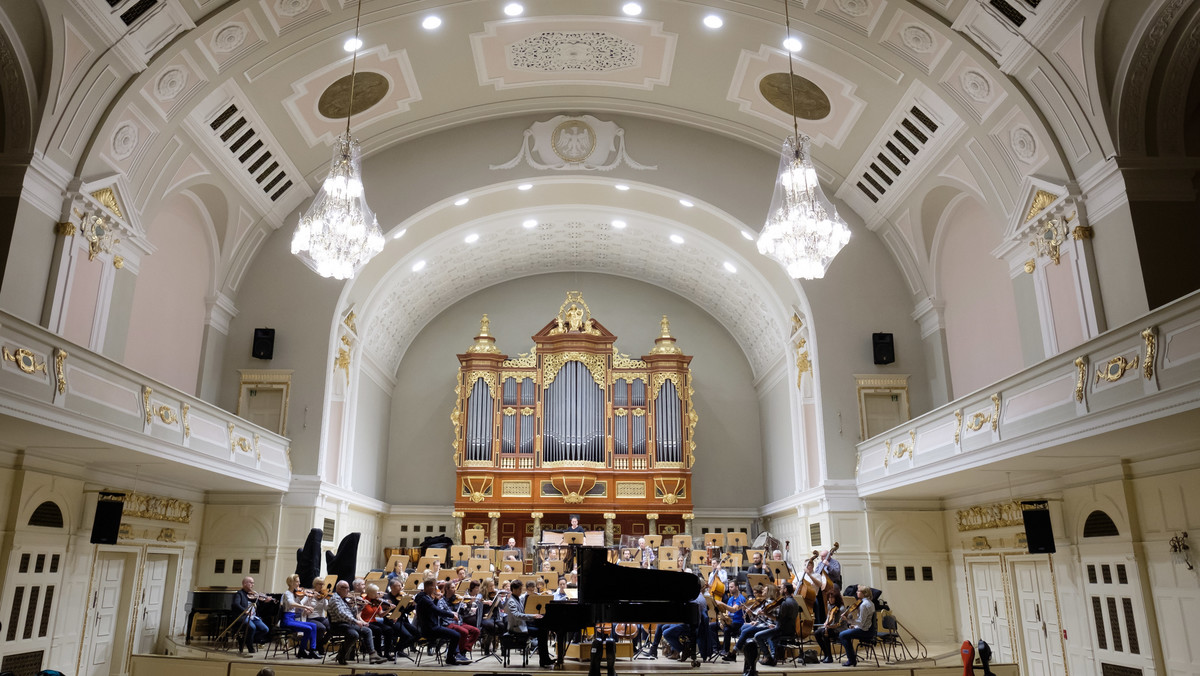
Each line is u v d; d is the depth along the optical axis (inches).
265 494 636.1
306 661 459.5
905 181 633.0
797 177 414.6
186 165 565.0
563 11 569.6
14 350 348.2
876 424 670.5
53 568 466.3
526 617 475.8
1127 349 354.9
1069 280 486.0
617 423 872.3
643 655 525.3
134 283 530.9
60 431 379.9
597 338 896.9
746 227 688.4
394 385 928.9
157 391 461.4
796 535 764.6
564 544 719.1
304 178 673.0
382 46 575.2
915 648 573.9
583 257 928.9
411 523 883.4
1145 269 434.3
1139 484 436.8
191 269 626.8
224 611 559.5
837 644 538.6
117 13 436.1
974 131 539.8
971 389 619.8
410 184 689.6
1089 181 470.3
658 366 889.5
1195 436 375.6
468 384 879.1
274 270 682.8
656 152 701.3
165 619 584.1
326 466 679.1
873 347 679.1
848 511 649.6
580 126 701.3
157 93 496.7
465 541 790.5
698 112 684.1
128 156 506.6
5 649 423.5
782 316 767.7
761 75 612.7
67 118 450.6
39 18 416.5
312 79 577.0
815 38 554.3
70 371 385.1
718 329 962.1
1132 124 450.3
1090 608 472.4
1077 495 485.7
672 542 789.9
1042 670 520.7
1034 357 519.8
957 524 629.3
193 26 476.4
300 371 661.9
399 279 780.6
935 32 504.7
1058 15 436.8
